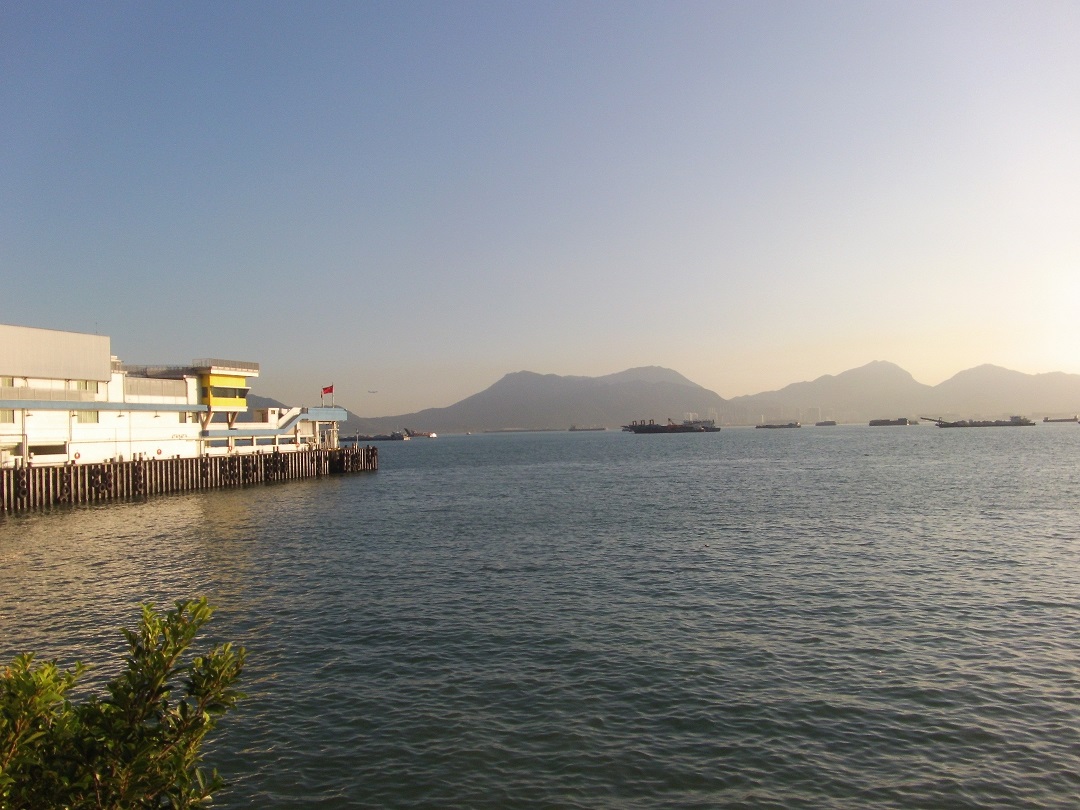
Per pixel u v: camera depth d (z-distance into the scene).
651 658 26.25
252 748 19.91
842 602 33.22
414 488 99.38
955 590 35.03
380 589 37.66
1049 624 29.39
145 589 38.38
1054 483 89.56
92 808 8.97
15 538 55.19
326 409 120.81
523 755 19.30
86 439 79.56
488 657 26.77
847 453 178.50
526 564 43.59
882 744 19.48
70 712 9.27
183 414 94.44
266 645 28.61
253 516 68.12
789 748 19.38
